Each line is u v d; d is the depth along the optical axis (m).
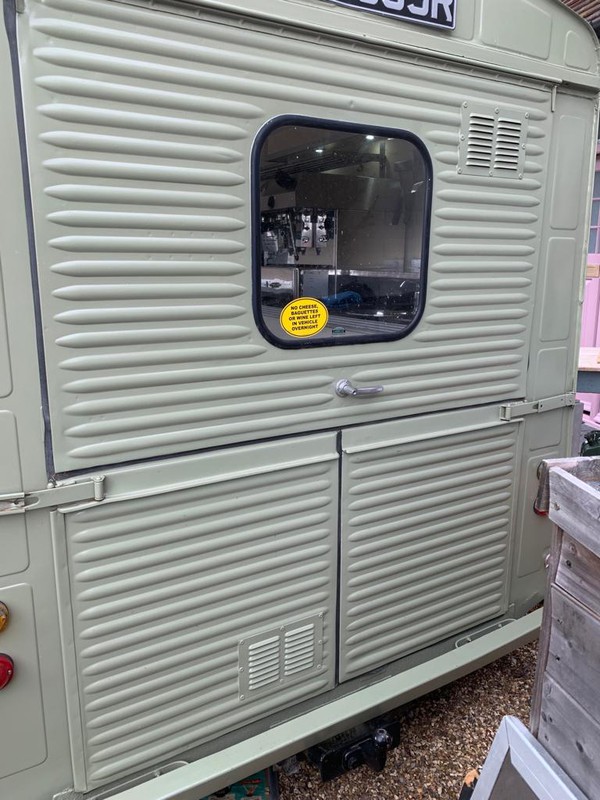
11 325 1.49
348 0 1.83
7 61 1.41
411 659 2.49
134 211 1.60
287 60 1.77
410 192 2.12
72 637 1.68
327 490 2.09
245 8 1.65
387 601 2.34
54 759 1.72
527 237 2.47
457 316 2.32
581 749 1.30
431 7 2.00
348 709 2.06
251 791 2.09
